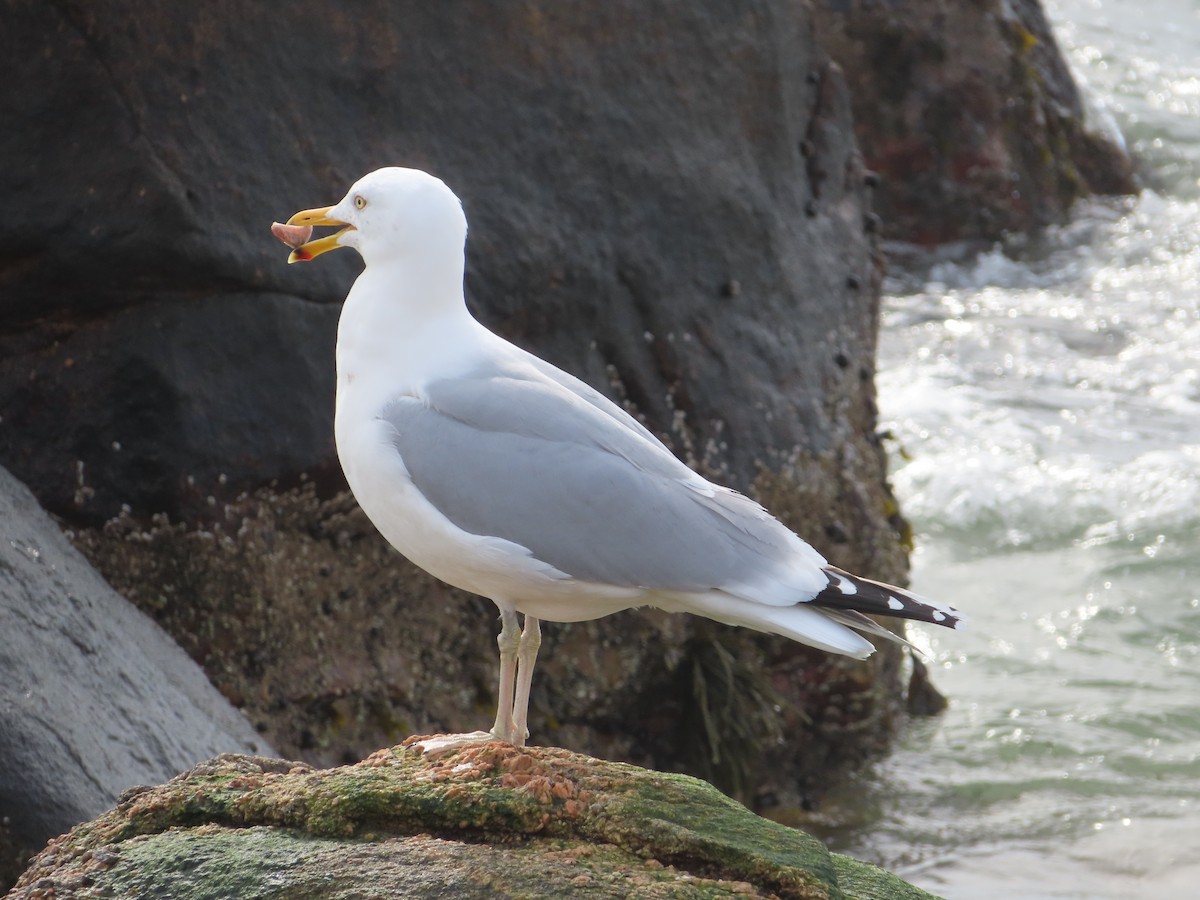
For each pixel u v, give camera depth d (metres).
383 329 7.32
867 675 13.80
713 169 12.95
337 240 7.48
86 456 10.77
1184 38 36.91
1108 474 19.55
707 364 12.72
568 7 12.28
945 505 19.11
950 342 23.47
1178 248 26.80
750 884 6.22
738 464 12.75
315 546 11.33
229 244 10.69
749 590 7.10
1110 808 13.29
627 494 7.08
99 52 10.44
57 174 10.49
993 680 15.68
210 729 9.85
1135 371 22.55
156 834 6.56
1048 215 27.53
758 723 13.15
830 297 13.77
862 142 26.50
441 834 6.44
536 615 7.55
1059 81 28.86
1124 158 29.23
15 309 10.70
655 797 6.60
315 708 11.34
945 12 26.44
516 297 11.84
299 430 10.99
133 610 10.48
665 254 12.59
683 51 12.89
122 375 10.70
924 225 26.77
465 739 7.23
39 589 9.53
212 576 10.95
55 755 8.55
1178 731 14.64
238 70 10.87
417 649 11.84
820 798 13.56
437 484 7.07
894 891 6.61
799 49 13.93
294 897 6.07
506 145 11.95
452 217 7.35
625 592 7.14
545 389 7.26
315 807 6.48
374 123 11.44
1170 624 16.78
